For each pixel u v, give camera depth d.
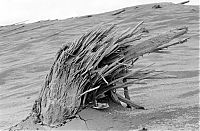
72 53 4.52
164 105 4.91
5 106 6.36
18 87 8.30
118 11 25.36
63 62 4.47
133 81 4.64
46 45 15.86
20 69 10.57
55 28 21.97
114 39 4.62
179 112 4.49
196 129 3.83
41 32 21.22
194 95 5.38
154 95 5.65
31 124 4.38
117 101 4.77
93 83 4.42
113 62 4.64
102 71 4.37
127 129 4.02
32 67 10.66
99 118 4.32
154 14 20.64
